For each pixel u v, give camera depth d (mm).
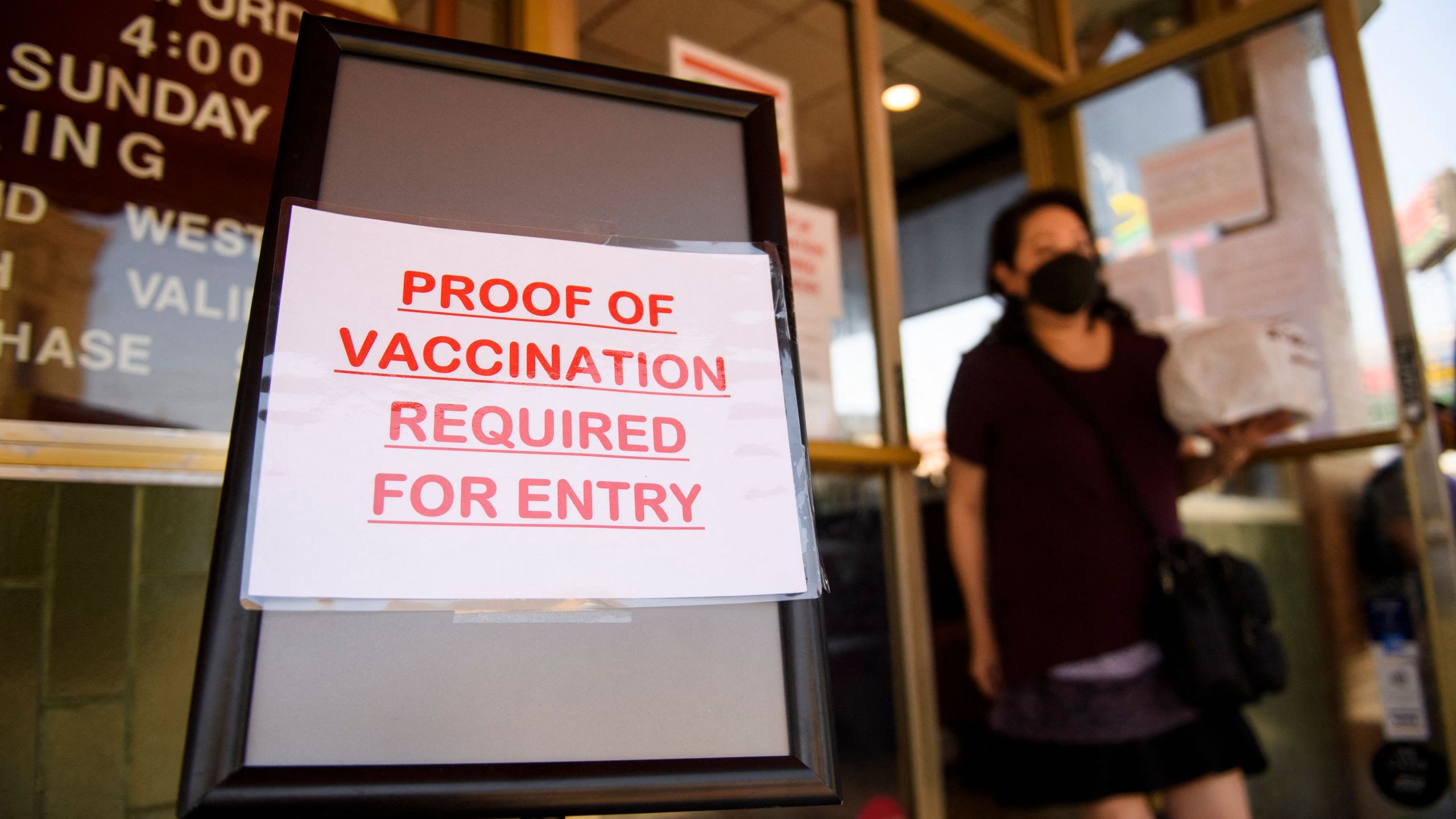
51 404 1114
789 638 704
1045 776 1546
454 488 657
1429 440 1999
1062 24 2801
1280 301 2285
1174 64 2469
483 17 1557
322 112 719
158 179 1216
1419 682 2049
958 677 3105
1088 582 1551
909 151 4926
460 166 759
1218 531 2428
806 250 1984
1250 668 1464
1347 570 2172
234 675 579
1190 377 1553
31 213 1131
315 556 609
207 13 1276
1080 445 1616
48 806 1062
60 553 1115
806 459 755
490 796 602
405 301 694
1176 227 2496
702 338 762
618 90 833
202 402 1209
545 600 645
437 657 631
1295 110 2268
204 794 554
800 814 1703
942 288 5309
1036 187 2732
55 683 1088
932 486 3762
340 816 576
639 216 799
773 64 2018
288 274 668
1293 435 2223
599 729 644
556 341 723
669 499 703
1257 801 2309
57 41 1168
